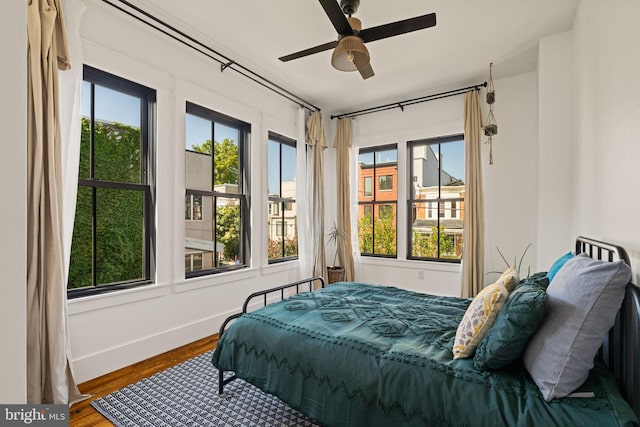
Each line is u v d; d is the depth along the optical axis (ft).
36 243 6.06
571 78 9.30
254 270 12.35
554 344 3.86
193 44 9.96
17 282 1.45
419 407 4.13
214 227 11.29
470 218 12.53
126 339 8.36
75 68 6.97
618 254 4.29
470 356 4.70
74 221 7.64
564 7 8.34
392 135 15.23
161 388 7.19
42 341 6.17
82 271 7.96
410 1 8.10
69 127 6.87
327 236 16.66
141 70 8.69
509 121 12.39
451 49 10.44
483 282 12.37
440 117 13.99
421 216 14.76
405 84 13.23
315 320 6.21
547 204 9.65
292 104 14.44
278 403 6.61
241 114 11.84
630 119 4.71
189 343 9.87
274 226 13.98
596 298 3.72
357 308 6.94
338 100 14.98
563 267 4.73
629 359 3.56
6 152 1.43
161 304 9.20
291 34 9.63
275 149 14.08
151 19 8.73
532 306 4.05
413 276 14.62
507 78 12.44
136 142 9.05
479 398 3.89
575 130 8.70
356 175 15.88
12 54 1.46
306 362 5.24
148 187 9.21
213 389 7.14
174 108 9.54
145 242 9.18
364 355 4.90
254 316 6.57
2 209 1.41
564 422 3.36
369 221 16.34
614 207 5.42
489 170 12.73
